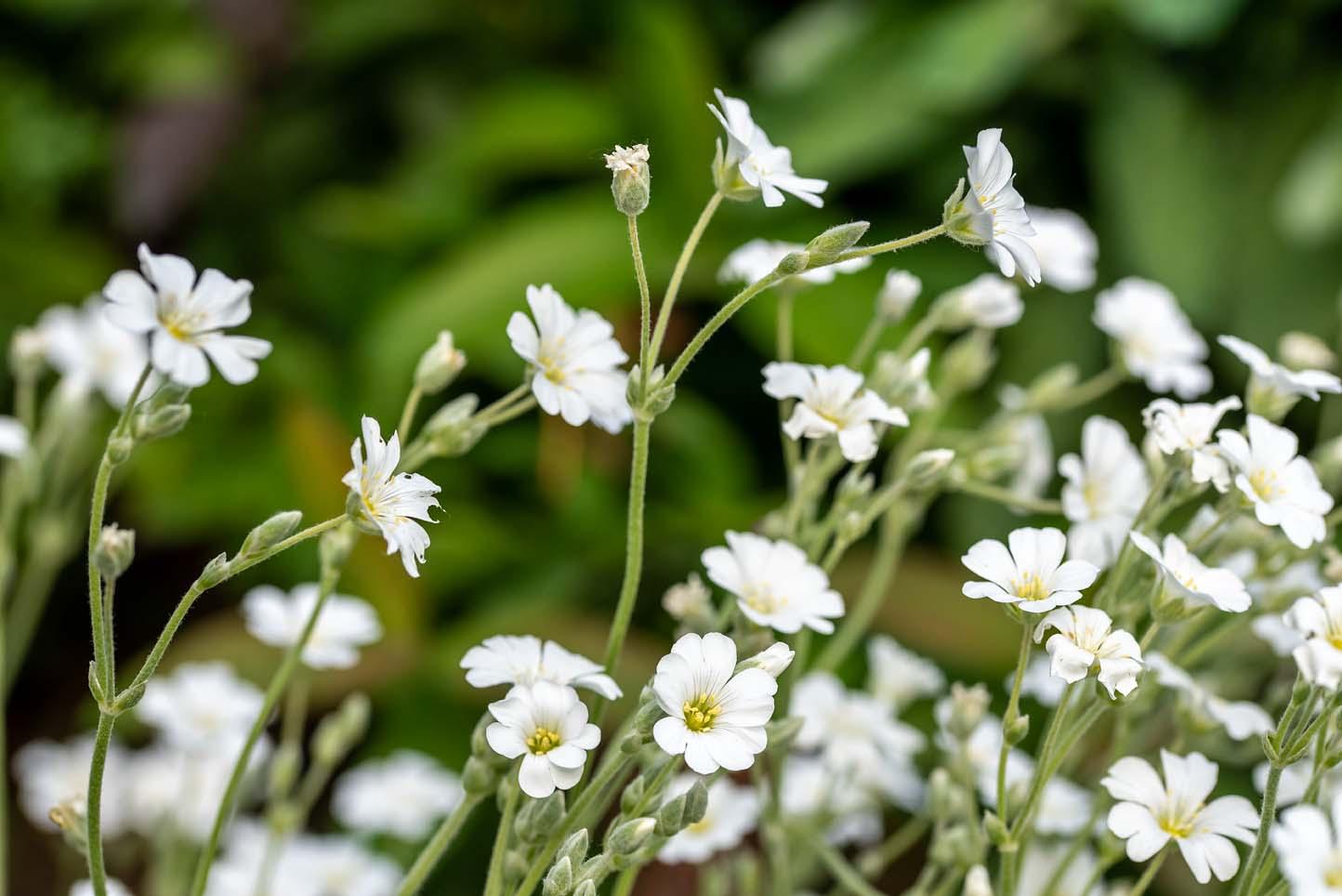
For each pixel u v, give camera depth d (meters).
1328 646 0.61
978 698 0.67
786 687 0.67
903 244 0.62
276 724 1.01
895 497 0.69
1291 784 0.65
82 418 0.74
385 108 1.29
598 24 1.25
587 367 0.65
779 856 0.68
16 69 1.28
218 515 1.08
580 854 0.61
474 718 0.93
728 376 1.09
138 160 1.20
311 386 1.13
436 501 0.62
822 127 1.08
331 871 0.76
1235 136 1.05
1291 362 0.69
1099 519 0.67
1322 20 1.06
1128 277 1.04
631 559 0.64
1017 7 1.06
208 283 0.62
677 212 1.09
